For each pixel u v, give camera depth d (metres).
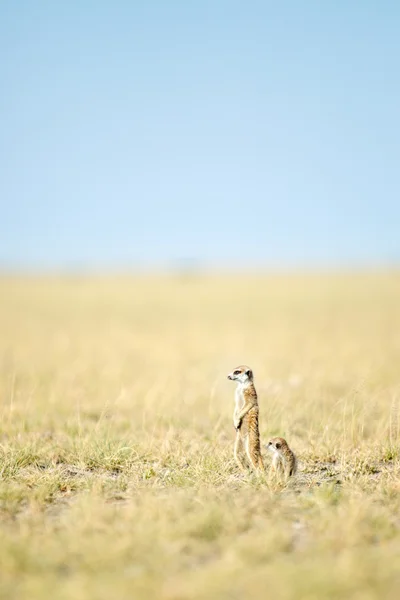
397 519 16.03
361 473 20.08
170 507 16.19
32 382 38.78
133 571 12.88
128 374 44.31
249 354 55.75
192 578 12.32
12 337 73.25
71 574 12.89
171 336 73.75
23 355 56.19
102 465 21.69
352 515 15.39
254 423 20.48
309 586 11.73
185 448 23.45
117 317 104.00
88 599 11.61
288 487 19.09
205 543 14.15
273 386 35.16
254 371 44.06
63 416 29.98
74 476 20.52
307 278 198.12
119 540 13.94
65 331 80.44
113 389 37.94
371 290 159.25
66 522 15.40
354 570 12.36
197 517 15.17
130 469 21.08
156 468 21.23
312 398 30.84
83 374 43.72
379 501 17.42
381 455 22.61
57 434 26.38
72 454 22.69
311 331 74.56
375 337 65.44
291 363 47.88
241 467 20.42
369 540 14.59
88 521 15.15
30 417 29.12
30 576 12.59
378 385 35.00
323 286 173.25
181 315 107.81
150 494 17.34
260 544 13.71
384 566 12.64
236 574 12.38
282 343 63.66
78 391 35.69
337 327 79.12
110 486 18.78
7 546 13.66
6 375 42.53
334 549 13.81
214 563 13.16
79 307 126.50
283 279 197.62
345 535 14.35
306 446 23.83
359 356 50.47
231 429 27.06
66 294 163.25
